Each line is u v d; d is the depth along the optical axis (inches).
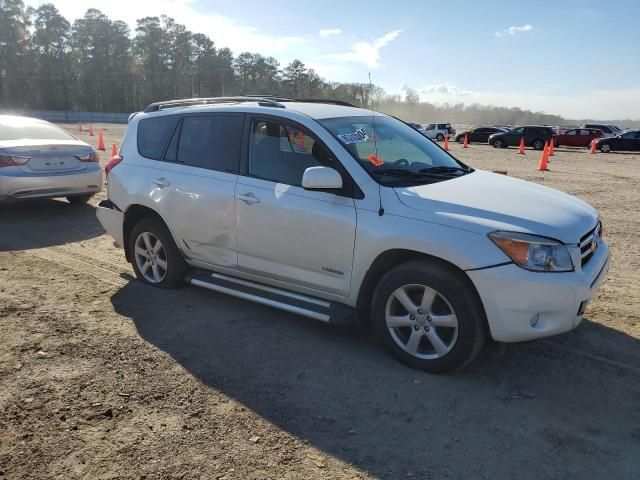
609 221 362.9
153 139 212.2
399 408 133.7
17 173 318.0
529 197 158.1
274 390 141.4
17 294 205.8
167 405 133.3
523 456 116.1
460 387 144.1
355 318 161.8
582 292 137.5
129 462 112.0
